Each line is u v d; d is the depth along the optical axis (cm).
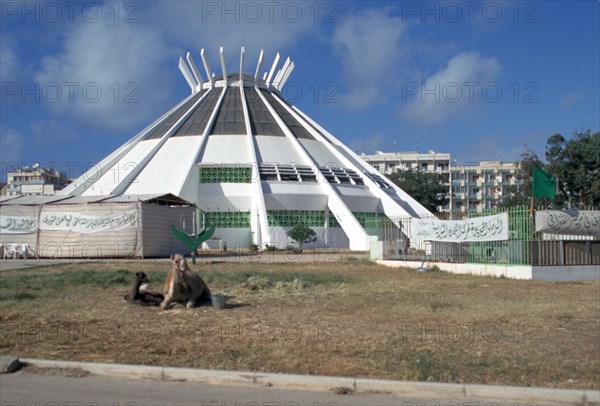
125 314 1598
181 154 6500
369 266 3456
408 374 1003
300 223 5766
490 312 1630
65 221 4184
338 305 1783
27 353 1133
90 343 1227
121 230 4116
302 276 2608
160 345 1211
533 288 2288
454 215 3891
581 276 2680
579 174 6094
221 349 1173
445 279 2653
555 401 909
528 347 1204
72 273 2656
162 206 4400
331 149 7138
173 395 918
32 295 1955
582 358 1117
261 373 993
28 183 9831
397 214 6269
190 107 7488
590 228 2750
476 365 1062
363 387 954
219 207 6128
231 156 6481
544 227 2725
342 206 5891
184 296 1742
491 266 2850
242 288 2152
